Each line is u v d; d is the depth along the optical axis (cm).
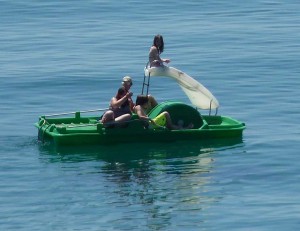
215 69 13025
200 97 10081
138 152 9319
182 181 8594
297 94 11681
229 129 9694
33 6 17562
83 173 8788
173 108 9619
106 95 11744
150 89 11981
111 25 15950
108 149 9394
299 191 8369
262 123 10450
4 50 14200
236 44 14588
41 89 11981
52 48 14300
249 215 7850
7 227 7631
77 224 7681
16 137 9931
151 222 7712
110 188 8419
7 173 8806
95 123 9706
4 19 16562
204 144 9569
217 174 8775
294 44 14550
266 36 15125
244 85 12156
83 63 13288
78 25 15975
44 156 9244
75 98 11606
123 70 12900
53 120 9769
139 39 14838
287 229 7588
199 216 7838
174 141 9588
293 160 9150
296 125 10375
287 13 17075
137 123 9494
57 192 8344
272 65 13212
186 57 13750
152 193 8306
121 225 7662
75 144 9412
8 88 12006
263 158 9200
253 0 18238
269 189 8425
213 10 17262
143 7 17488
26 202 8125
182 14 16888
